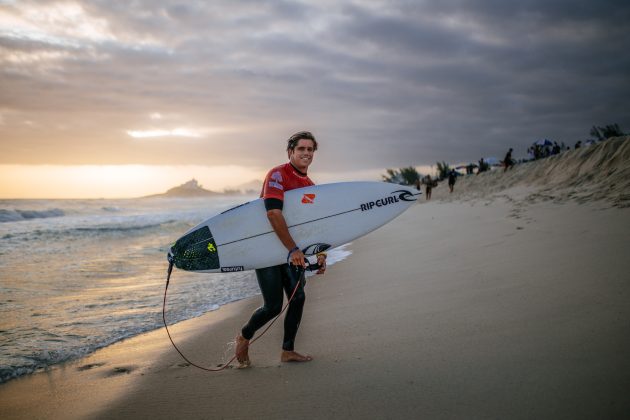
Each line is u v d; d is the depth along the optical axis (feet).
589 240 14.02
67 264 25.29
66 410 7.45
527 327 8.27
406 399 6.40
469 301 10.57
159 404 7.34
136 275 21.58
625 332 7.22
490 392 6.20
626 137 35.63
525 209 27.32
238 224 8.96
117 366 9.49
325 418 6.18
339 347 9.04
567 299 9.25
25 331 12.23
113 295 16.99
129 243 37.17
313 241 9.30
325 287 15.75
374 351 8.48
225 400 7.20
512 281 11.45
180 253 8.91
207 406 7.06
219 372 8.54
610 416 5.19
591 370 6.28
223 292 17.30
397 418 5.92
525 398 5.89
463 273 13.55
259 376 8.05
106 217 78.84
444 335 8.68
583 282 10.08
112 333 12.03
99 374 9.06
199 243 8.90
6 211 70.38
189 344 10.77
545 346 7.32
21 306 15.20
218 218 9.05
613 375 6.03
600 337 7.23
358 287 14.73
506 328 8.43
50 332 12.11
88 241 38.68
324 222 9.47
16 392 8.32
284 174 9.31
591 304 8.70
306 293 15.23
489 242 17.83
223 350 10.12
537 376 6.41
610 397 5.56
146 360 9.78
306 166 9.53
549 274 11.30
